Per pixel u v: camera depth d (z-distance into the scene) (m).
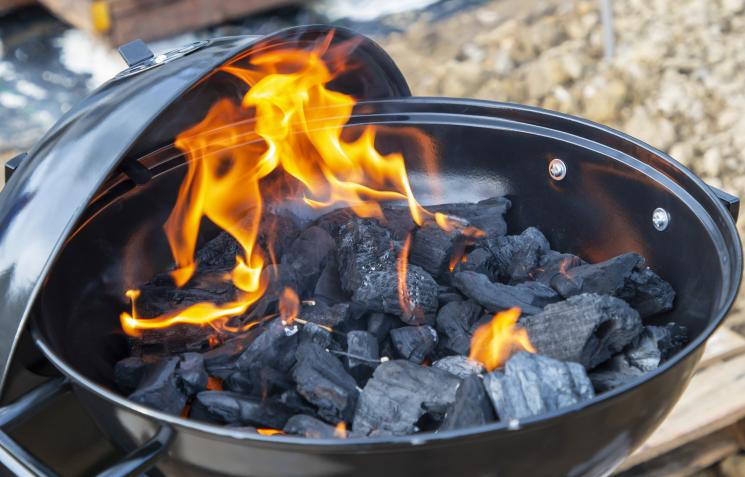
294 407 1.14
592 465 1.08
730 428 1.47
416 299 1.22
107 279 1.24
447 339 1.22
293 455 1.01
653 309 1.22
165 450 1.04
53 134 1.16
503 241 1.31
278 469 1.02
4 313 1.09
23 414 1.11
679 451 1.46
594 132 1.27
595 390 1.15
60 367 1.06
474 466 1.02
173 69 1.15
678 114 2.19
